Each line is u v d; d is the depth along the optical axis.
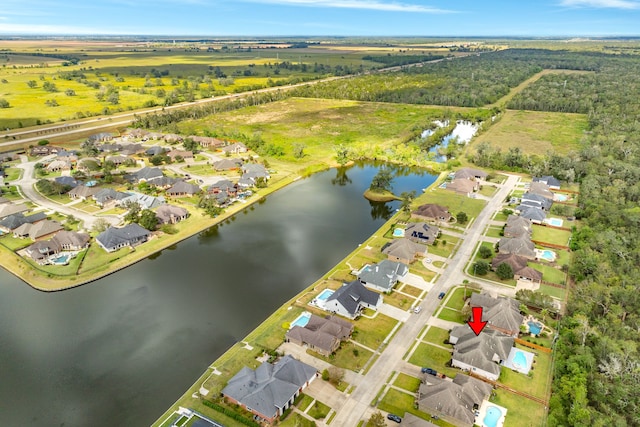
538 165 177.12
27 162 193.62
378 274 102.19
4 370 79.69
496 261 108.81
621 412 65.62
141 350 84.38
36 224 127.00
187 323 91.81
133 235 123.00
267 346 83.00
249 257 118.50
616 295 89.00
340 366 77.88
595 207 132.50
